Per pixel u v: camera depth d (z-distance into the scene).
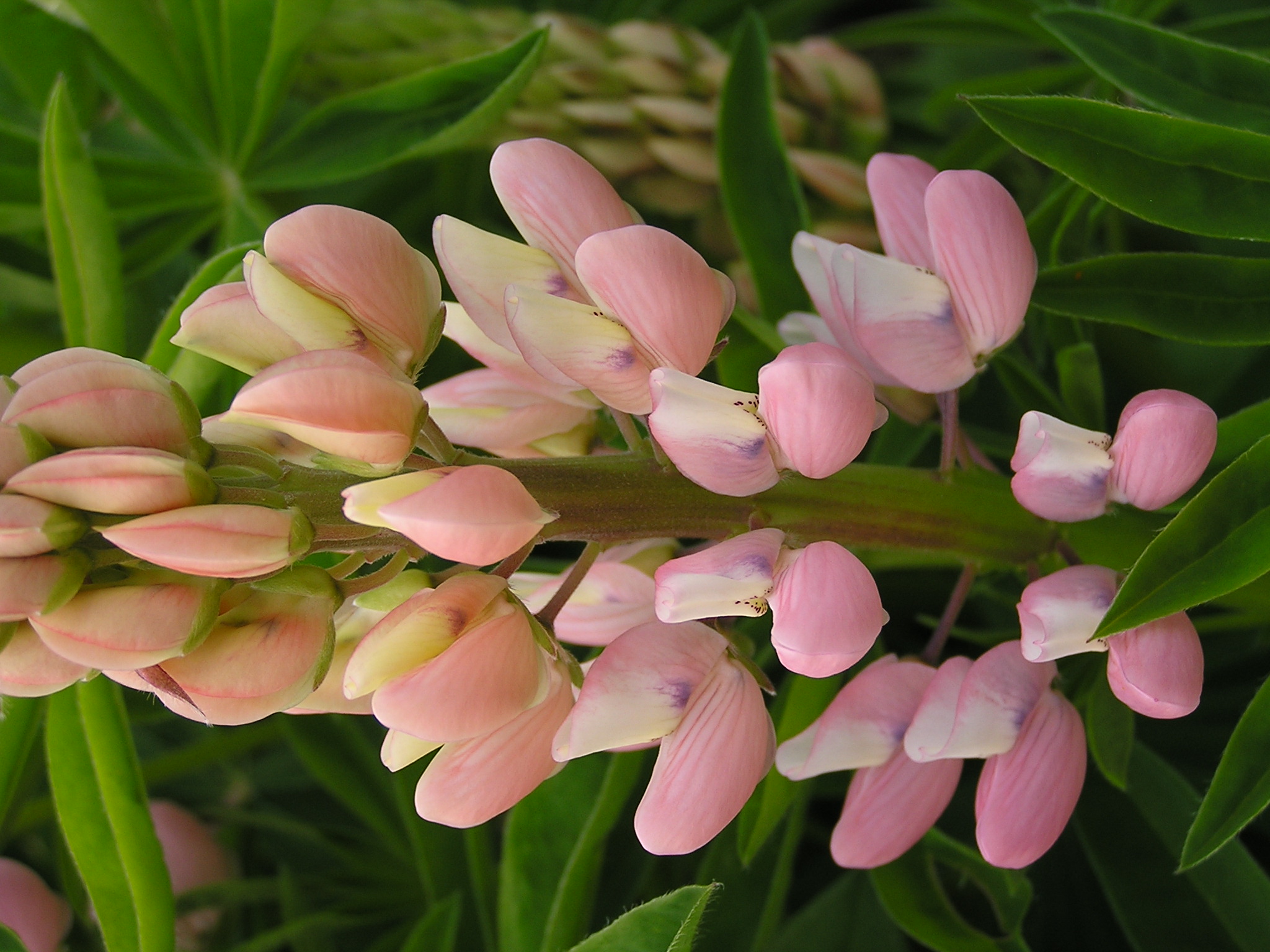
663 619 0.26
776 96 0.35
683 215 0.37
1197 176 0.27
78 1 0.33
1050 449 0.27
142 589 0.25
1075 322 0.31
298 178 0.34
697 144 0.35
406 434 0.26
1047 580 0.27
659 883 0.33
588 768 0.31
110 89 0.37
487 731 0.25
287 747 0.39
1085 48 0.29
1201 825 0.27
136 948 0.30
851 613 0.25
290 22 0.33
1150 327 0.29
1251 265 0.28
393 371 0.26
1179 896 0.31
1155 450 0.27
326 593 0.26
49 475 0.24
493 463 0.26
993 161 0.35
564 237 0.27
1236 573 0.26
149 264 0.35
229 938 0.36
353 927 0.36
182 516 0.25
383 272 0.26
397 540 0.26
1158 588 0.26
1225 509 0.26
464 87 0.32
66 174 0.31
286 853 0.37
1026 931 0.33
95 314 0.32
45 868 0.37
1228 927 0.30
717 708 0.26
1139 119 0.27
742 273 0.35
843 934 0.33
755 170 0.32
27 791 0.33
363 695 0.26
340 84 0.35
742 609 0.26
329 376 0.25
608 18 0.45
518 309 0.26
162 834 0.36
